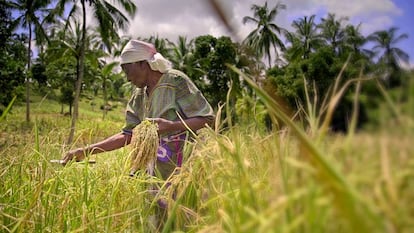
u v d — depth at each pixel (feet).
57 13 68.80
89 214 4.47
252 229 1.79
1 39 60.29
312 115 1.77
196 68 92.22
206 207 3.57
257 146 2.60
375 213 0.98
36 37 79.36
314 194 1.21
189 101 6.23
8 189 4.73
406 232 0.98
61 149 5.96
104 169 5.34
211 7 1.12
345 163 1.16
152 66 6.28
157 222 4.72
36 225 4.26
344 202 1.02
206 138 4.25
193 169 3.61
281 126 1.89
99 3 65.21
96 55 83.46
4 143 5.38
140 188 4.89
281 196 1.38
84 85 119.85
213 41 95.35
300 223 1.29
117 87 152.97
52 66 108.37
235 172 2.72
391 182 1.01
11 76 51.75
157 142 5.09
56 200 4.66
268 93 1.45
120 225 4.49
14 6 70.69
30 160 5.11
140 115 6.56
